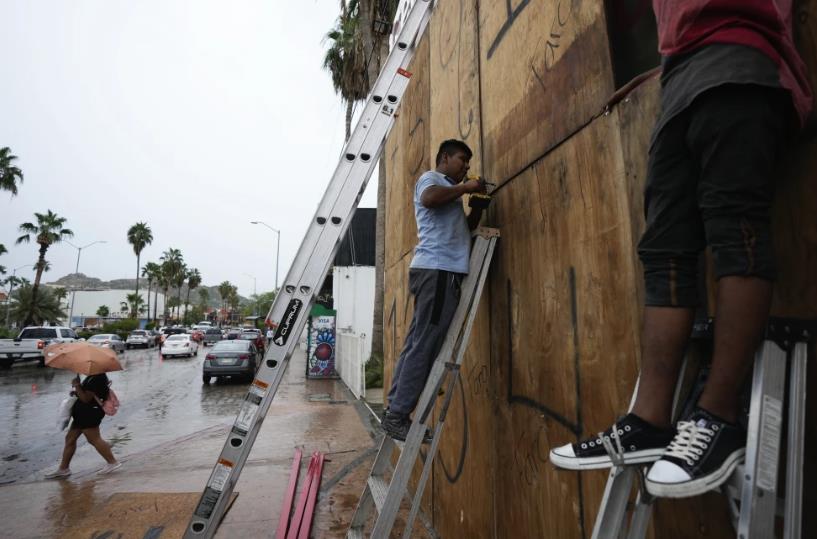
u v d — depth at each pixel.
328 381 13.79
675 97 1.05
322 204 2.52
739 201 0.92
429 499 3.76
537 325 2.11
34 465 6.12
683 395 1.20
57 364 5.46
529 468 2.11
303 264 2.48
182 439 7.01
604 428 1.61
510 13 2.59
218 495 2.26
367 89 12.84
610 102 1.65
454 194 2.21
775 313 1.08
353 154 2.59
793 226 1.05
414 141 4.68
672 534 1.32
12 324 49.72
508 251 2.45
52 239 41.16
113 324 45.75
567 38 2.00
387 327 5.70
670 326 1.03
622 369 1.54
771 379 0.89
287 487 4.64
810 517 0.96
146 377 16.27
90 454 6.63
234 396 11.91
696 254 1.07
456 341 2.27
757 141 0.92
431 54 4.22
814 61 1.04
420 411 2.08
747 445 0.86
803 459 0.94
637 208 1.50
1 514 4.16
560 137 2.00
